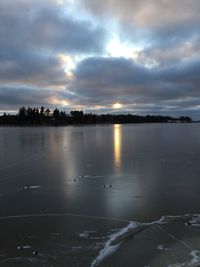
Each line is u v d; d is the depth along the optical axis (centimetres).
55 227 890
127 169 1719
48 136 4675
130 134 4953
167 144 3100
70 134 5188
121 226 889
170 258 702
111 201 1123
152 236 819
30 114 14175
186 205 1066
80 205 1083
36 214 998
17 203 1115
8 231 868
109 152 2506
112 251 742
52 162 2019
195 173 1584
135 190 1266
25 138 4241
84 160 2083
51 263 694
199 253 723
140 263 686
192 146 2864
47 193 1241
